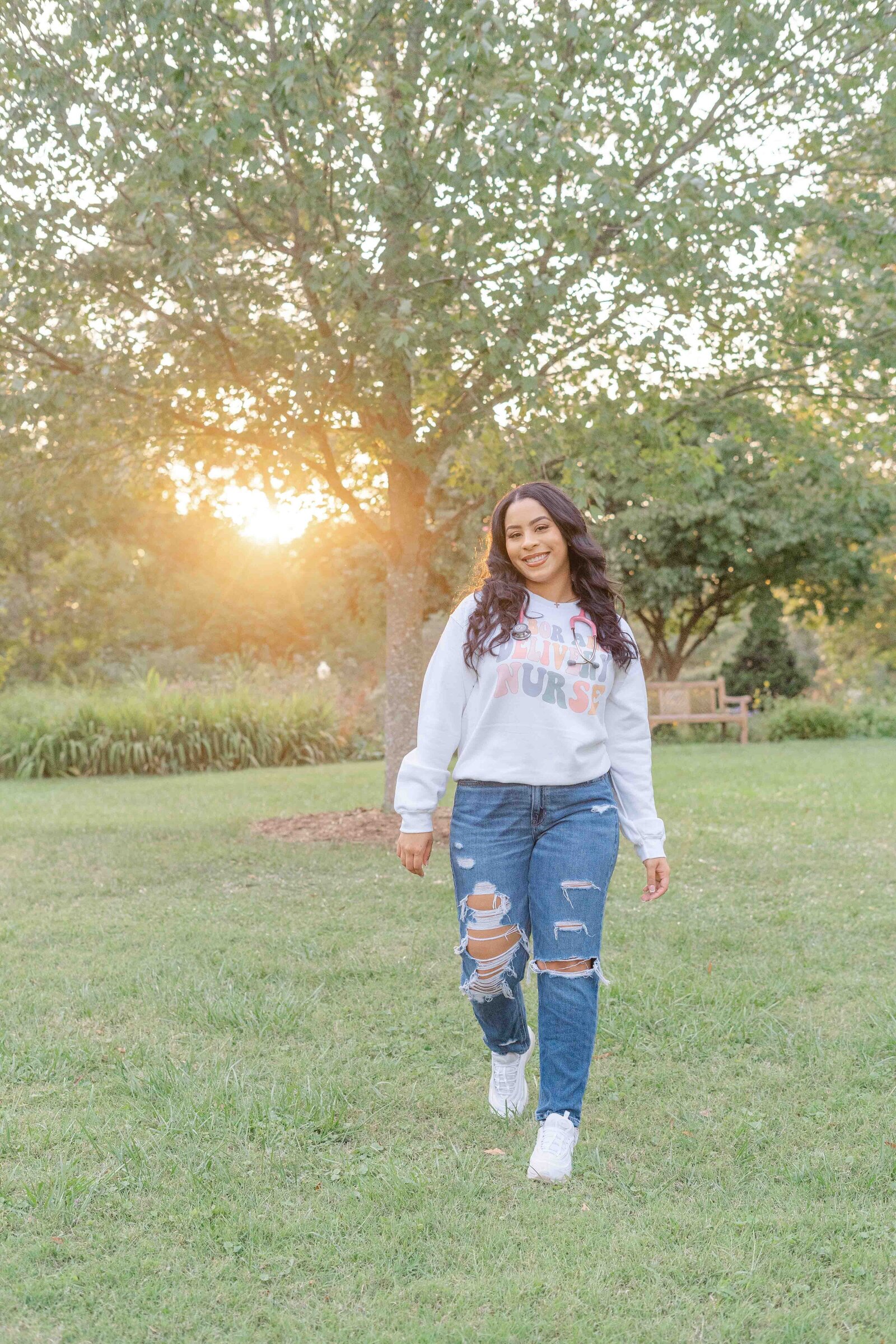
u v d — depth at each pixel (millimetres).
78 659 22094
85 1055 3400
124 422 7352
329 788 11391
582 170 5375
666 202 5621
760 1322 2033
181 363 6695
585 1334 1987
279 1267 2225
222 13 5902
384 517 11008
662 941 4820
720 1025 3697
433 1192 2535
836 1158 2717
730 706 22625
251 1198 2502
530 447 6602
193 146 5551
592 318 6602
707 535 18484
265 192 5977
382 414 6641
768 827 8109
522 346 5820
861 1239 2332
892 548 20000
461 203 5676
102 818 9164
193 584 29500
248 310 6613
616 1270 2207
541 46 5781
